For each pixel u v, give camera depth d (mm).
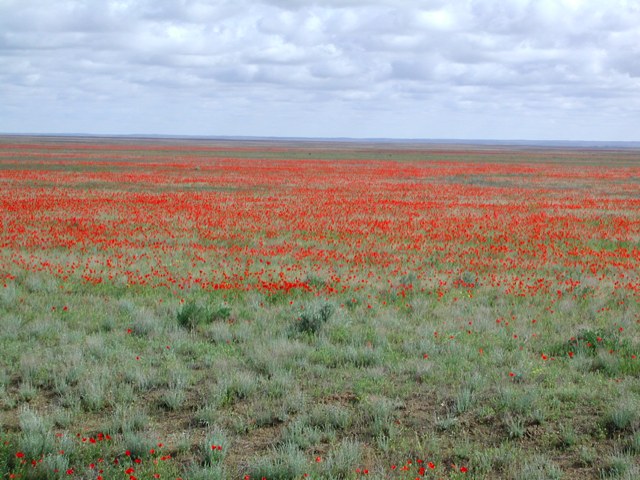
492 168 70875
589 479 5727
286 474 5750
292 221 24031
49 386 7852
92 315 10773
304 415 6895
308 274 14266
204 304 11578
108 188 38094
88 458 6086
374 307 11680
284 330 10086
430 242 19875
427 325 10352
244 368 8414
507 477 5773
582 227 23594
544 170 68188
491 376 8078
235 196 33938
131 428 6734
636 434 6258
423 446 6336
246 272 14086
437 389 7691
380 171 60906
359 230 21875
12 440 6395
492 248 18500
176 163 70625
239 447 6418
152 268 14688
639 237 21234
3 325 9891
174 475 5816
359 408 7203
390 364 8516
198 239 19625
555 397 7254
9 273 13992
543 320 10922
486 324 10445
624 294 12930
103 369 8039
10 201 28719
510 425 6668
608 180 52562
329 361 8680
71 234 19719
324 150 143500
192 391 7699
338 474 5844
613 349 9070
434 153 134875
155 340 9523
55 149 111875
